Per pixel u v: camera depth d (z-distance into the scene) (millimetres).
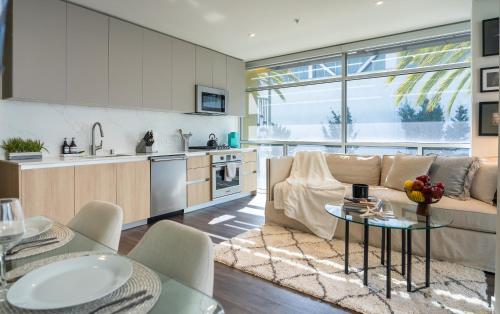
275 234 3230
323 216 3146
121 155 3811
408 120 4309
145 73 3928
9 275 878
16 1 2801
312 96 5195
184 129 4961
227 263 2523
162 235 1102
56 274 850
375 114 4562
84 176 3082
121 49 3656
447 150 4000
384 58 4441
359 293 2021
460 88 3914
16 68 2814
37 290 771
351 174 3775
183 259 993
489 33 3230
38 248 1078
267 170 3623
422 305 1878
